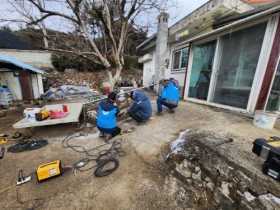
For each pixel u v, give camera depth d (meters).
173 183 1.99
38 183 2.03
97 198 1.79
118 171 2.22
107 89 8.73
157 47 7.01
